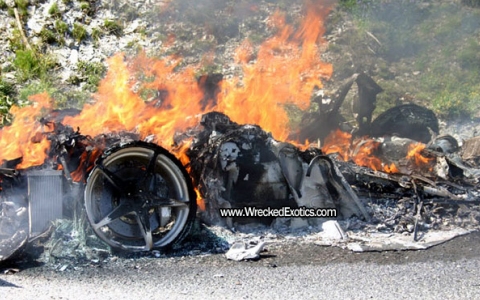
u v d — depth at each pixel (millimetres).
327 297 5613
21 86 14914
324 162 8031
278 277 6125
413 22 17547
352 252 6941
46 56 15898
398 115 11109
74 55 16062
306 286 5879
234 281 6000
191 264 6543
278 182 7914
